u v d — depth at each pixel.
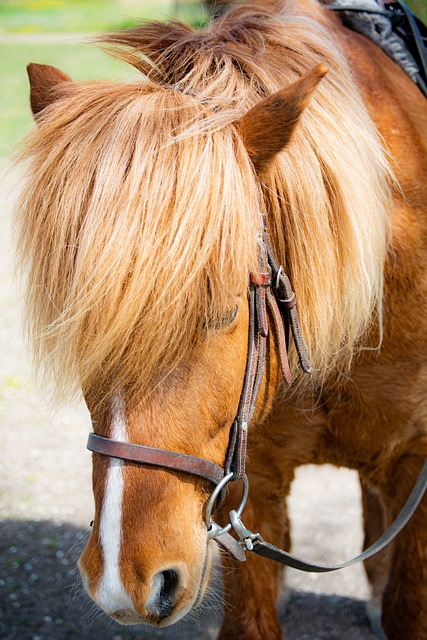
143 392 1.61
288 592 3.26
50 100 1.90
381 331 2.08
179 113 1.70
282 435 2.28
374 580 3.10
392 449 2.30
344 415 2.25
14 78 14.37
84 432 4.67
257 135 1.73
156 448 1.61
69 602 3.25
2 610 3.19
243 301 1.72
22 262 1.73
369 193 1.99
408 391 2.23
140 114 1.68
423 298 2.20
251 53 2.03
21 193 1.77
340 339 2.04
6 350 5.65
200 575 1.72
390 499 2.42
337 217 1.95
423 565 2.35
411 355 2.21
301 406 2.22
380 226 2.03
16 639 3.03
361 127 2.06
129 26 2.19
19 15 23.77
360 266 1.97
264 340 1.81
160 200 1.56
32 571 3.44
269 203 1.88
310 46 2.12
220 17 2.31
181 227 1.55
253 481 2.35
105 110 1.71
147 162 1.59
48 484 4.12
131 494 1.61
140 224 1.54
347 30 2.55
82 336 1.57
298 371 2.10
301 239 1.89
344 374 2.15
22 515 3.85
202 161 1.62
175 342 1.59
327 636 3.14
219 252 1.61
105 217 1.55
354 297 2.00
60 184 1.63
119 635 3.09
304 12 2.36
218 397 1.69
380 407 2.23
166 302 1.54
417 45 2.64
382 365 2.20
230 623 2.41
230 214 1.63
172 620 1.70
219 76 1.89
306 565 2.04
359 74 2.34
